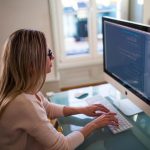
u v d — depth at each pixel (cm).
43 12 262
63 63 334
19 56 96
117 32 133
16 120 96
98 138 113
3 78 100
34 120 96
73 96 163
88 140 113
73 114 135
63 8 312
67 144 103
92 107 134
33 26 265
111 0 324
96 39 336
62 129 123
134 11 318
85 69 341
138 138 112
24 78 98
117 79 144
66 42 333
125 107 140
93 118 132
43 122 98
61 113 135
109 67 153
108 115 121
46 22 267
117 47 137
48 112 134
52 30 273
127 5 324
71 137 107
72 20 323
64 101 156
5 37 262
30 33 98
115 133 116
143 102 119
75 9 317
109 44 147
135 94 126
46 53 101
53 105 137
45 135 97
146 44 109
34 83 100
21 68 97
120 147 106
